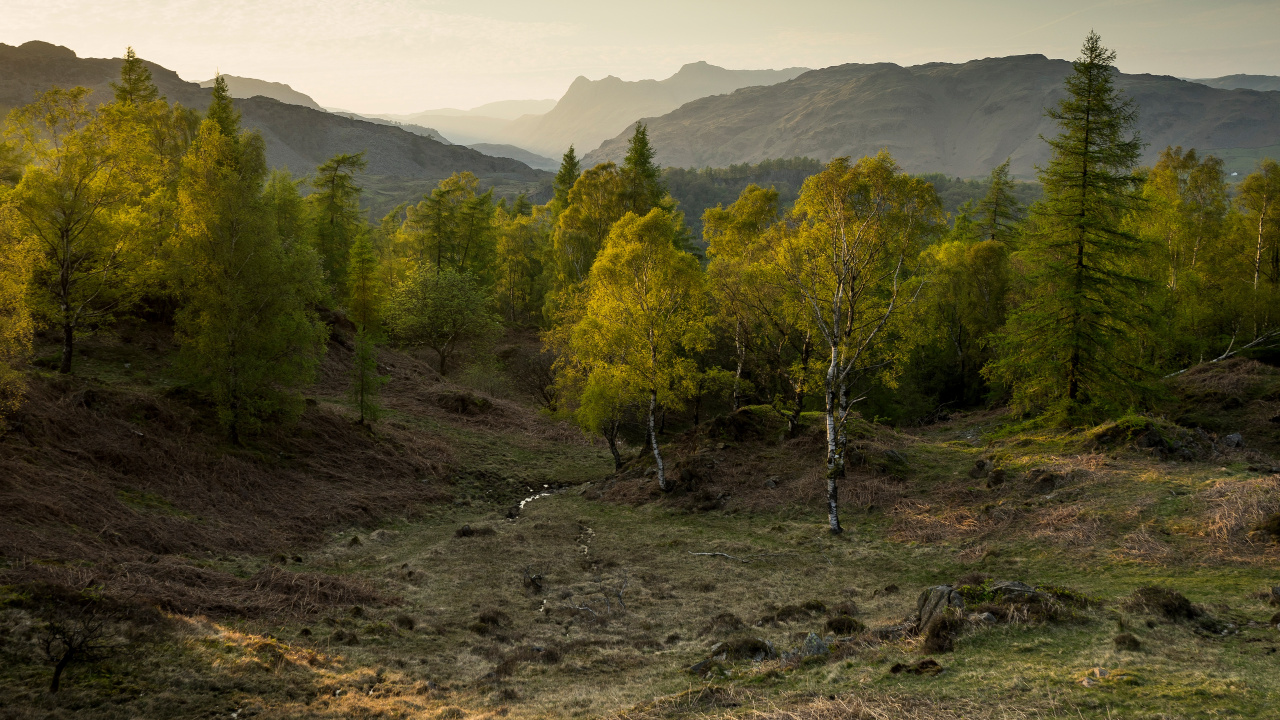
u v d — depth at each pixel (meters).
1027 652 9.88
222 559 18.88
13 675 9.46
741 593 17.62
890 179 23.17
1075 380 27.38
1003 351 30.48
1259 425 27.78
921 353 47.28
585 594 18.31
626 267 29.67
